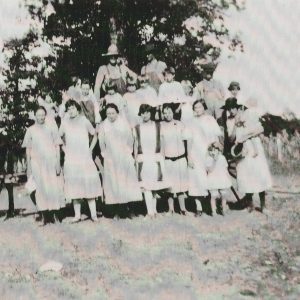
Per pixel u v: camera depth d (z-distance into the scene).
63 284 5.27
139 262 5.91
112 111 8.38
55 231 7.67
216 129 8.73
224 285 5.14
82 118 8.43
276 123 15.95
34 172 8.19
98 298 4.84
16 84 17.56
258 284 5.15
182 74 17.64
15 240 7.22
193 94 10.52
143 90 9.61
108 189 8.32
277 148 15.88
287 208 9.01
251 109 8.86
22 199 12.38
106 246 6.64
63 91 18.02
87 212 9.23
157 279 5.32
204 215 8.53
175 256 6.11
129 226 7.76
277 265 5.75
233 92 9.21
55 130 8.36
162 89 9.70
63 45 18.31
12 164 9.31
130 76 9.79
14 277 5.55
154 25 17.91
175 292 4.96
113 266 5.80
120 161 8.33
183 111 9.61
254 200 9.98
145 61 17.47
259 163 8.68
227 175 8.59
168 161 8.51
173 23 17.75
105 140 8.38
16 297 4.95
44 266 5.80
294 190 11.29
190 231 7.36
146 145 8.47
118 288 5.10
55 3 17.98
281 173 14.53
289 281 5.25
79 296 4.91
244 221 8.00
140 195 8.43
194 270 5.60
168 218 8.33
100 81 10.03
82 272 5.63
